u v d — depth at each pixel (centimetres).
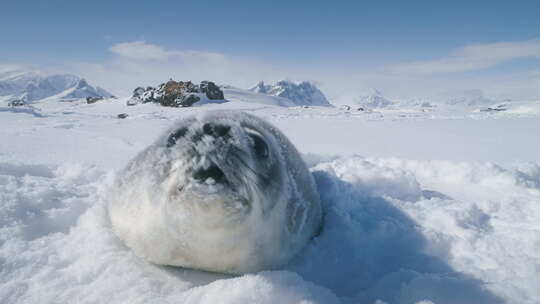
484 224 357
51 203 347
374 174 469
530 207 391
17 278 243
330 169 483
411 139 872
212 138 203
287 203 268
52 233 311
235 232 223
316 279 268
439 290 230
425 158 634
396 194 448
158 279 247
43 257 266
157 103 2589
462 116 1844
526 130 1073
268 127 320
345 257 292
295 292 225
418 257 292
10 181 393
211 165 196
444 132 1020
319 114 1952
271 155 246
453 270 275
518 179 496
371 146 759
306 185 320
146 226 251
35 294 227
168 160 217
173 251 249
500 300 225
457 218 353
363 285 261
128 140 730
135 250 271
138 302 216
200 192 196
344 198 378
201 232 222
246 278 232
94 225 311
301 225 292
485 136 938
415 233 319
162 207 229
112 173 441
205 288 226
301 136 907
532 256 288
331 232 321
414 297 228
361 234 319
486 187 493
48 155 540
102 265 257
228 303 211
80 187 406
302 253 295
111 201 307
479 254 293
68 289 231
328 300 226
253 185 218
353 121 1357
